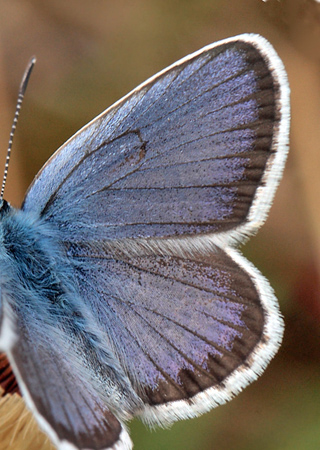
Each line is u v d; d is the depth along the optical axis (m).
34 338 0.08
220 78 0.08
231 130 0.09
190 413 0.09
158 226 0.09
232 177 0.09
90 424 0.08
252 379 0.09
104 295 0.09
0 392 0.09
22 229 0.09
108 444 0.08
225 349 0.09
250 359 0.09
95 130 0.09
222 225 0.09
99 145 0.09
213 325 0.09
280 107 0.08
